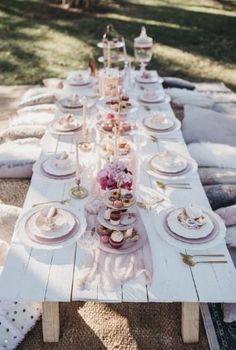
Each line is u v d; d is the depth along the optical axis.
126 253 2.70
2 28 8.98
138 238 2.77
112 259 2.67
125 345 2.96
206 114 5.20
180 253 2.71
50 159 3.47
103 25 9.21
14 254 2.68
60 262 2.64
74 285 2.52
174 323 3.11
